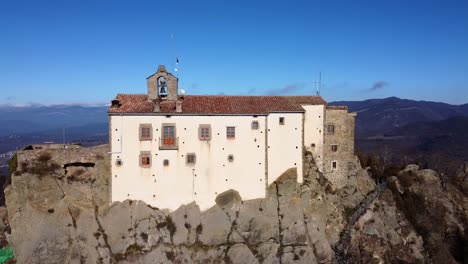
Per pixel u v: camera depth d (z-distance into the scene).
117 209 57.72
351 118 69.19
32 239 55.28
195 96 64.75
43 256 55.00
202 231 59.03
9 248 62.06
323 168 67.56
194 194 60.00
